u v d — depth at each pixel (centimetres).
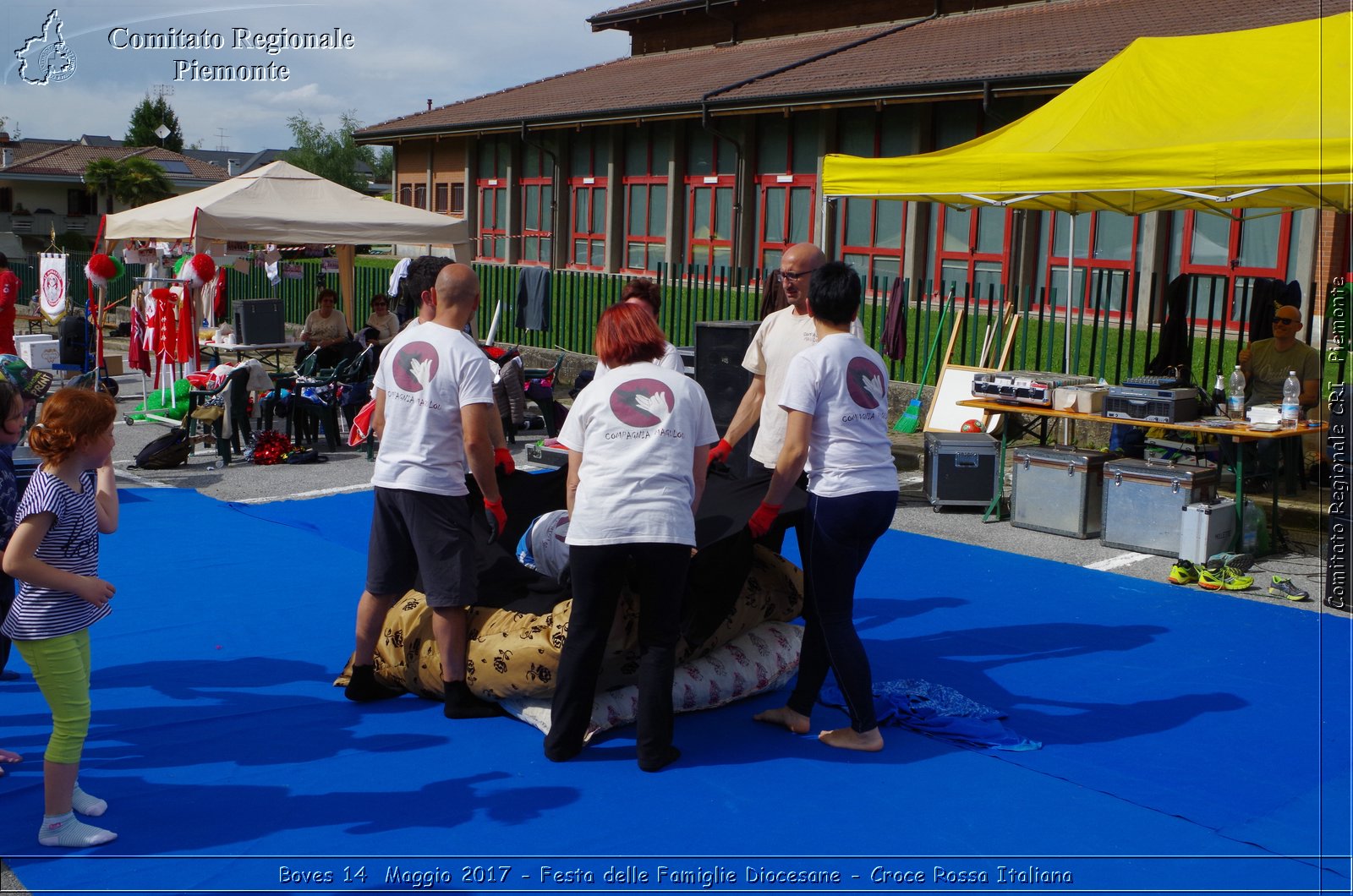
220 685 501
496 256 2914
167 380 1234
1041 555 739
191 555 716
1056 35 1733
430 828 373
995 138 866
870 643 568
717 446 534
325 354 1269
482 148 2923
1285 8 1496
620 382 409
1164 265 1630
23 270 2567
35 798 389
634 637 452
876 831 376
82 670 355
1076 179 771
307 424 1132
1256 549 723
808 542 425
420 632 479
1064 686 508
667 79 2402
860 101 1708
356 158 6475
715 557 443
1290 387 729
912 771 420
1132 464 749
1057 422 955
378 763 421
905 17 2259
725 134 2195
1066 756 434
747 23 2638
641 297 507
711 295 1436
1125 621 599
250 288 2266
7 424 410
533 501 511
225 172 5791
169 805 387
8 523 420
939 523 829
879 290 1906
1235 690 502
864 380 420
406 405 445
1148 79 819
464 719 463
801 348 511
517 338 1795
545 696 455
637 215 2492
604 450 404
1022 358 1166
